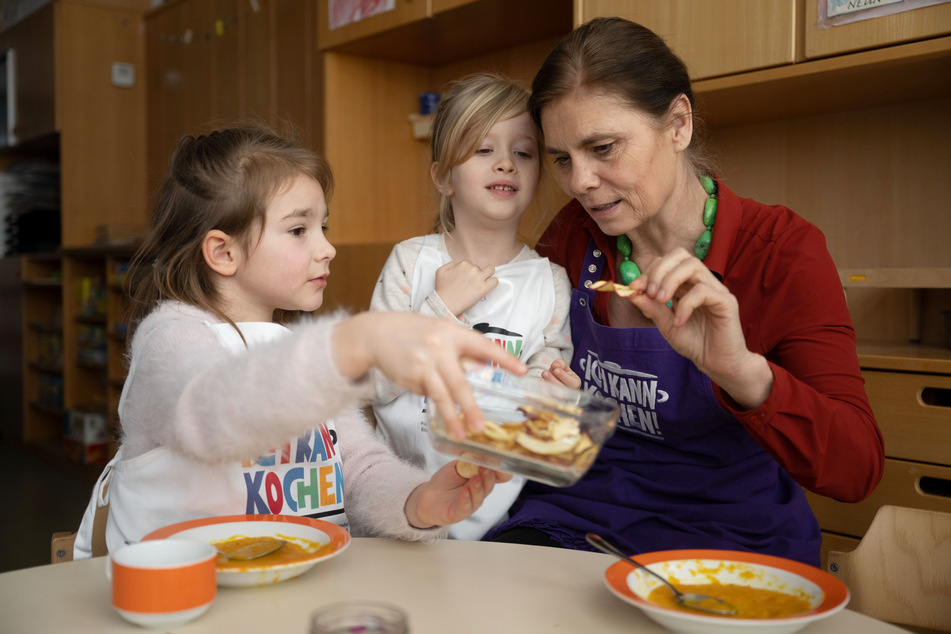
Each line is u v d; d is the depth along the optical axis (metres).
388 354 0.63
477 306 1.42
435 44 2.64
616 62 1.11
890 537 0.97
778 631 0.58
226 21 3.56
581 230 1.44
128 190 4.24
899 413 1.61
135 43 4.22
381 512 0.90
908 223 1.89
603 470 1.27
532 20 2.37
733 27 1.72
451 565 0.78
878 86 1.73
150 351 0.85
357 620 0.52
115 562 0.61
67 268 3.92
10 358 4.51
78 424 3.78
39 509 3.12
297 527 0.79
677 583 0.70
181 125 3.95
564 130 1.15
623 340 1.24
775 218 1.21
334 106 2.75
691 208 1.26
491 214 1.46
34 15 4.20
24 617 0.64
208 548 0.65
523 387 0.72
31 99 4.26
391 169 2.90
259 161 1.04
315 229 1.09
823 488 1.01
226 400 0.69
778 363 1.17
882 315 1.98
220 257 1.04
